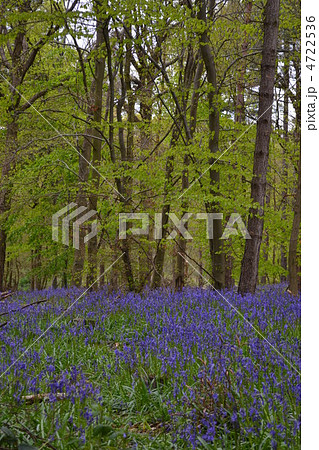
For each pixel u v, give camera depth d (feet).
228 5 54.54
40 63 58.95
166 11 35.22
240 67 50.60
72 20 35.42
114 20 37.04
